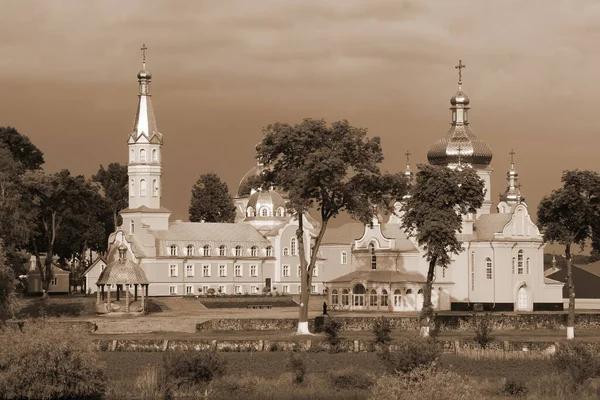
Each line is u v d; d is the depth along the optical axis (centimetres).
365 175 18188
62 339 13050
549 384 13725
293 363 14262
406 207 18862
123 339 16488
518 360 15250
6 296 16312
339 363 15025
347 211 18262
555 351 14862
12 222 19450
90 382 13050
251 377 13950
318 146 18062
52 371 12825
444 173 18700
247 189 18500
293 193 17562
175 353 13825
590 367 13912
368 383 13700
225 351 16075
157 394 13288
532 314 19850
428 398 11338
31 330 13200
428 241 18188
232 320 18962
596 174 18662
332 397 13262
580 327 19838
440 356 14712
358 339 16538
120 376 14062
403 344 14700
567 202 18425
